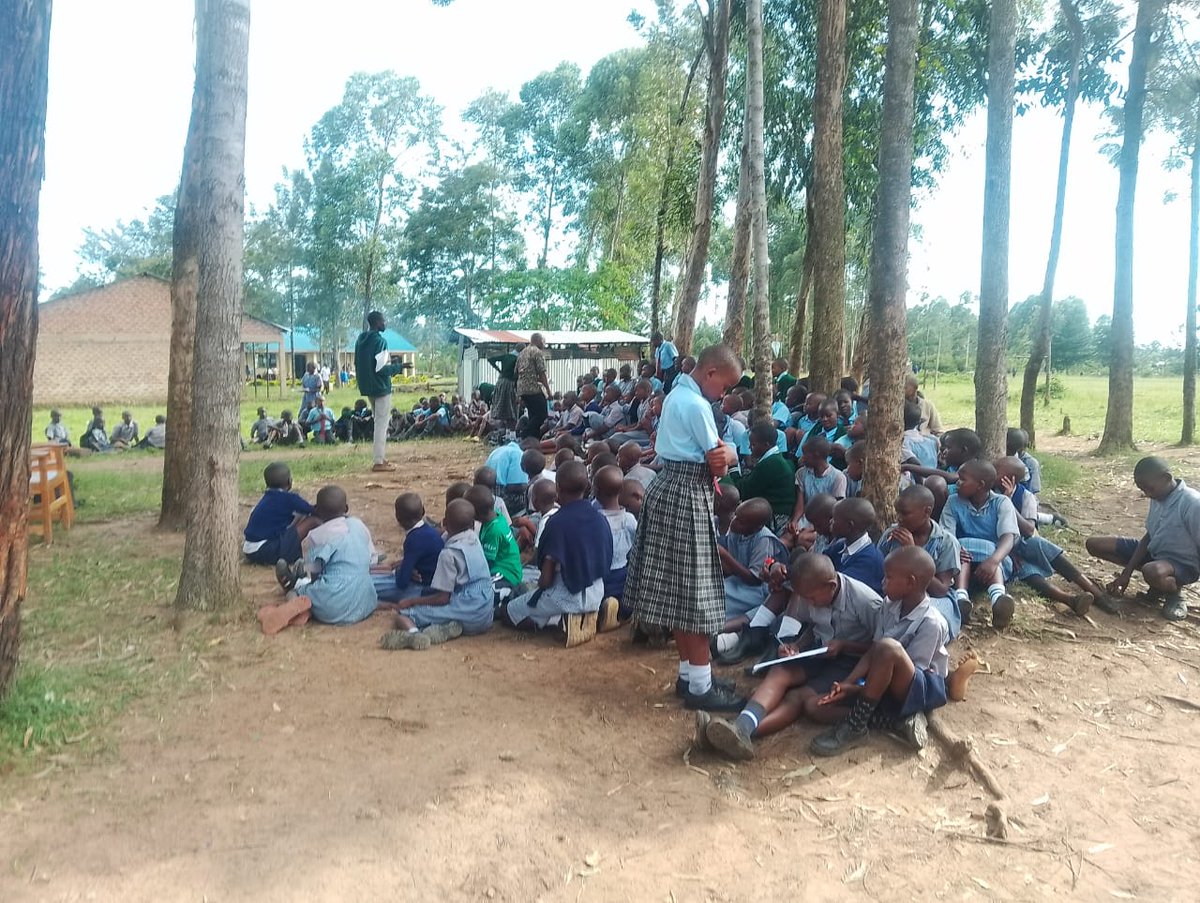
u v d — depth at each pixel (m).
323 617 5.39
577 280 38.47
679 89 25.12
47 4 3.69
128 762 3.58
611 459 6.96
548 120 44.41
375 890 2.81
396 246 46.59
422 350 70.81
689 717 4.17
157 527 8.12
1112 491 10.46
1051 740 3.93
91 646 4.88
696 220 16.98
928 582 4.05
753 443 6.98
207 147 5.07
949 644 5.09
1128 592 6.10
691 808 3.34
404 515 5.80
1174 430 18.67
